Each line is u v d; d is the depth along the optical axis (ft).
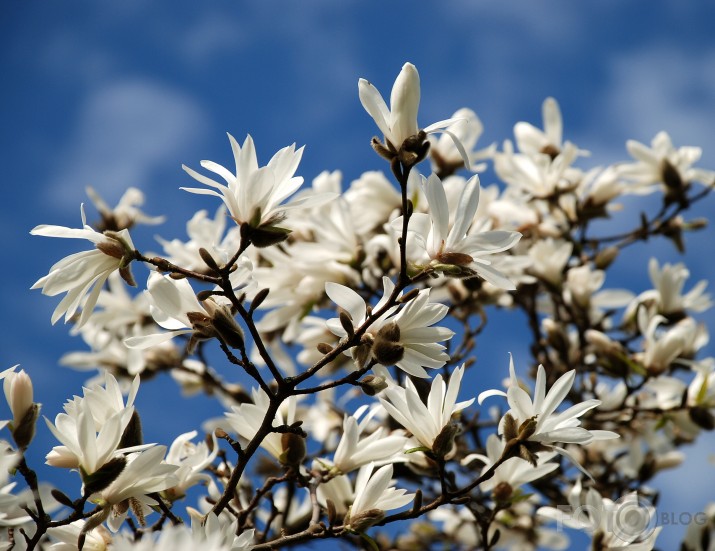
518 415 5.18
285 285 6.55
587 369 6.85
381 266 6.56
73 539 5.22
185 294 5.13
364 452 5.48
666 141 7.41
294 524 6.48
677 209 7.32
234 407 5.44
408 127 5.02
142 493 5.12
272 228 5.04
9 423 5.06
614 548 5.62
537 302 7.37
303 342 6.63
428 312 5.11
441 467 5.25
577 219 7.25
